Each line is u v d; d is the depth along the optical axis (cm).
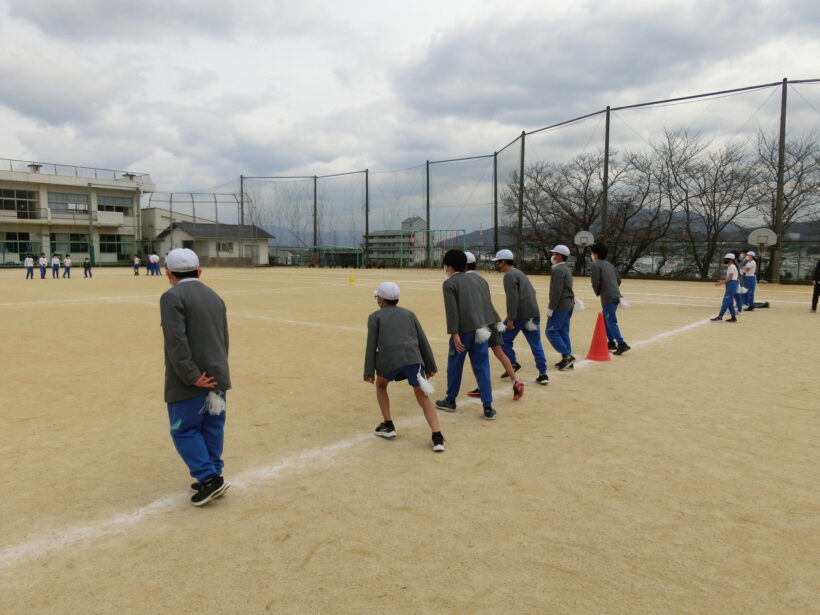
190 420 347
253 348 927
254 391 645
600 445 463
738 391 637
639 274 3369
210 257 5669
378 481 392
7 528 325
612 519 333
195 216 5566
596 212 3662
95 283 2864
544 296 1950
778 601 253
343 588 264
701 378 703
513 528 322
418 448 459
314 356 859
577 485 383
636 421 527
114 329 1162
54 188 5403
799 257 2822
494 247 3969
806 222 3041
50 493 373
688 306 1605
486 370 538
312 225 5469
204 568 282
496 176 3931
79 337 1053
